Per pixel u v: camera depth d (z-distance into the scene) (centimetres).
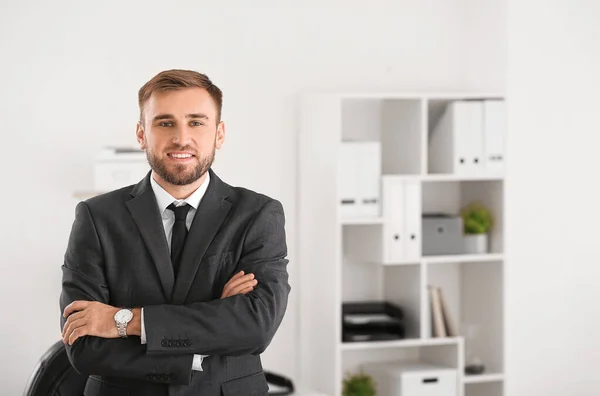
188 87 199
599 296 498
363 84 487
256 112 470
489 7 483
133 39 453
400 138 474
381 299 495
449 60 500
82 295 205
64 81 445
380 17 489
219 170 466
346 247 488
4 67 438
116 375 200
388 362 495
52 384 273
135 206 207
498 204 474
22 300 443
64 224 447
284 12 474
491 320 479
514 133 479
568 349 494
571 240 493
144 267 205
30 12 440
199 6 461
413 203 456
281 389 390
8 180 440
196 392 201
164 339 197
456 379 466
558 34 483
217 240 208
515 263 483
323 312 456
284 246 220
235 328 201
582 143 492
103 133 450
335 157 447
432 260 461
